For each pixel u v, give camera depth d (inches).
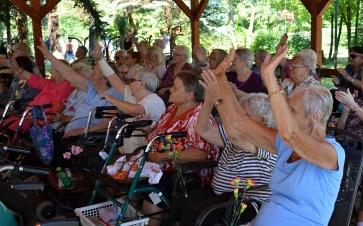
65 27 709.3
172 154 113.9
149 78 148.4
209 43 675.4
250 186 96.7
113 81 162.9
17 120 178.7
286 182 83.7
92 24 478.3
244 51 173.5
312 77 130.6
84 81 175.0
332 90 163.2
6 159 145.5
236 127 100.1
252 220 94.0
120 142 138.3
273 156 105.2
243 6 687.1
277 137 88.1
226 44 673.0
